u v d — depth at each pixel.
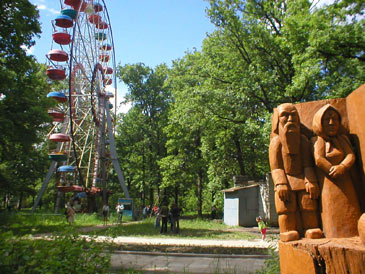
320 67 12.93
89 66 31.47
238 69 20.69
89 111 32.84
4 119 15.45
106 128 38.09
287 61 19.45
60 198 33.12
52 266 4.11
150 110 45.53
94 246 5.69
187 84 28.39
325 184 3.52
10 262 3.88
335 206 3.40
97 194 35.75
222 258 9.46
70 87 26.84
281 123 3.79
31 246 4.48
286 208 3.70
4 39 16.03
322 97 13.95
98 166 35.19
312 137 3.80
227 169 28.58
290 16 14.53
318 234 3.41
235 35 20.20
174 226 17.39
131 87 45.50
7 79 15.70
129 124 45.62
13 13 15.95
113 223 24.55
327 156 3.49
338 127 3.54
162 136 43.72
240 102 19.81
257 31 19.23
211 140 27.44
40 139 18.14
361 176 3.47
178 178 34.78
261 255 9.51
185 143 34.31
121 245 11.87
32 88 18.41
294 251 3.31
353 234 3.30
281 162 3.85
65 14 28.19
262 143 23.00
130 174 47.06
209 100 20.84
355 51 12.38
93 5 31.45
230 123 23.62
